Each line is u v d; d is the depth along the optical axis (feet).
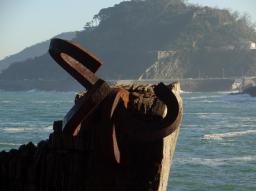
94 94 30.01
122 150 31.07
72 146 32.35
